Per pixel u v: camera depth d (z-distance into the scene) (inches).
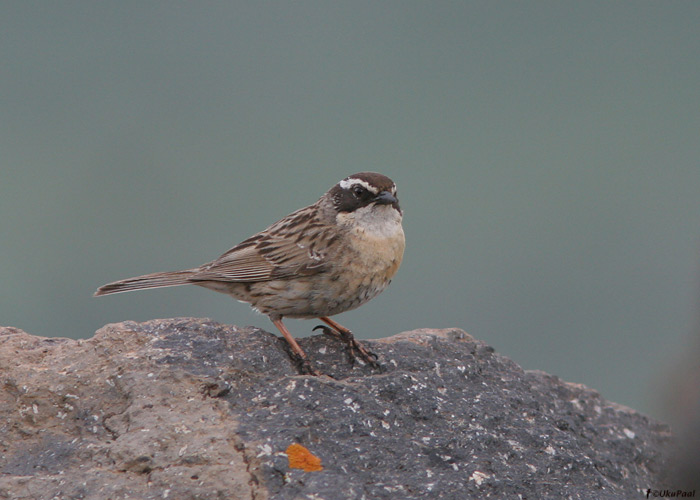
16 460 435.5
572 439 487.2
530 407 520.1
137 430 432.8
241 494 395.5
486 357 567.8
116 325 497.4
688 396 562.6
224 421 435.8
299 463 410.0
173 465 412.8
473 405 495.5
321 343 530.6
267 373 477.4
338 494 390.9
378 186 544.1
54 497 407.2
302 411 446.9
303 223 562.6
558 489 442.6
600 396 602.5
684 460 537.0
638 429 575.2
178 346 482.0
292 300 550.3
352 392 463.8
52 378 465.4
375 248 548.7
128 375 459.8
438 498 411.8
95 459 426.0
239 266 558.6
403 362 521.7
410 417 470.9
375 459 428.8
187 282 571.2
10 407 462.0
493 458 454.6
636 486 520.7
